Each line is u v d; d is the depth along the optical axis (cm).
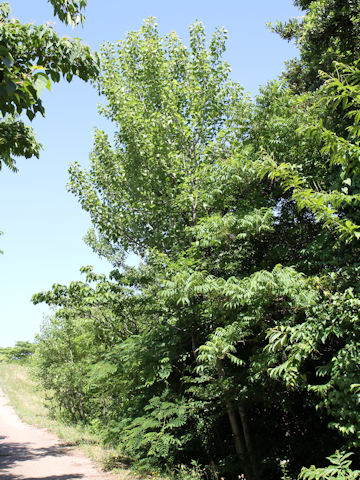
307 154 730
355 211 617
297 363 538
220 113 1120
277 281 609
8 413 2662
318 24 683
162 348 955
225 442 946
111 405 1531
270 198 872
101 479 845
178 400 916
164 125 1064
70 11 452
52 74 459
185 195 970
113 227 1127
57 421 2147
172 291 704
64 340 2005
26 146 624
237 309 706
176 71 1162
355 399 493
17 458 1126
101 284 1005
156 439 875
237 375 757
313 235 799
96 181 1174
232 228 774
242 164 789
